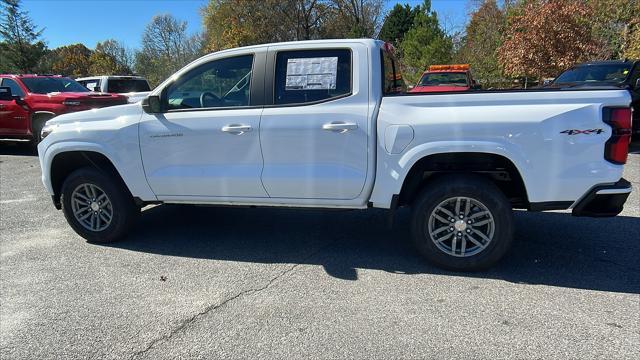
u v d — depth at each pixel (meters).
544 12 15.14
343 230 5.26
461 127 3.74
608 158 3.64
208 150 4.39
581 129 3.61
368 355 2.87
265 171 4.28
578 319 3.22
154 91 4.56
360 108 4.01
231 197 4.45
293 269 4.20
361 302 3.54
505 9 27.33
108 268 4.30
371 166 4.02
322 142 4.08
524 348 2.90
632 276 3.89
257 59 4.31
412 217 4.04
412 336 3.06
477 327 3.14
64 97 10.41
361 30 38.84
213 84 4.47
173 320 3.34
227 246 4.83
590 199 3.68
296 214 5.91
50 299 3.71
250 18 40.22
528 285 3.76
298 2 38.09
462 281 3.86
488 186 3.85
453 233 3.98
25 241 5.09
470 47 29.59
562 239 4.79
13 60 43.62
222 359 2.87
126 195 4.85
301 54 4.23
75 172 4.85
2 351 3.02
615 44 17.72
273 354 2.91
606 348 2.88
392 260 4.36
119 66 60.56
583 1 17.08
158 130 4.49
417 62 30.12
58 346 3.06
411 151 3.86
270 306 3.51
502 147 3.69
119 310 3.50
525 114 3.66
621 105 3.61
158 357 2.91
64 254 4.68
